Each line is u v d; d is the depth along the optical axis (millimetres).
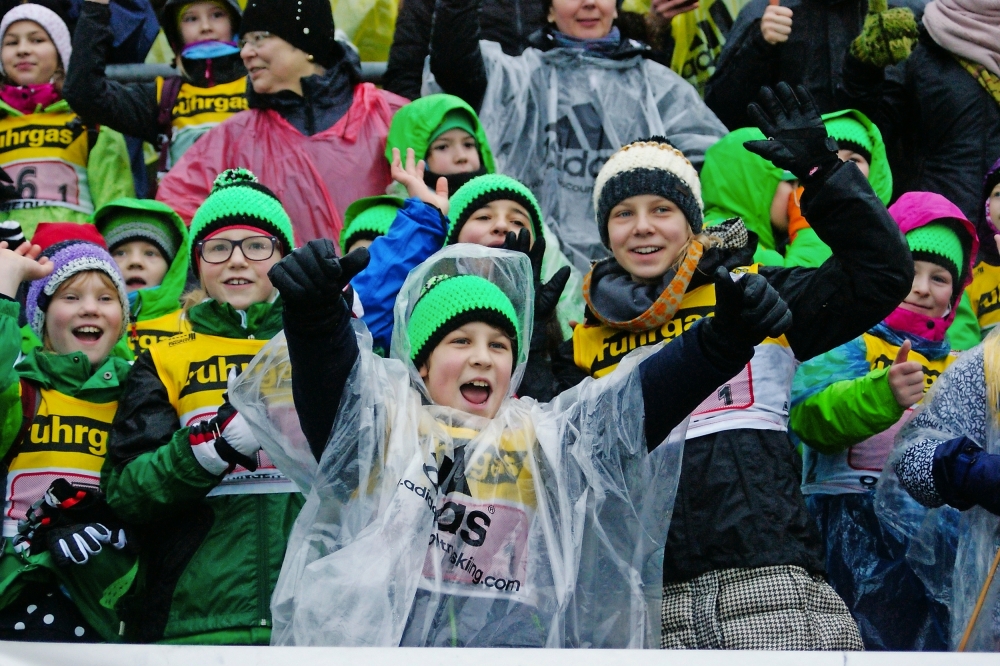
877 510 13430
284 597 10039
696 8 21219
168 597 12383
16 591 12602
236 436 12250
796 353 12109
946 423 12828
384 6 21781
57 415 13391
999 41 18734
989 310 17781
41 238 16672
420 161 16859
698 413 12727
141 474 12383
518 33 20109
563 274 14195
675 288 12852
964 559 12297
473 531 10227
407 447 10289
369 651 9133
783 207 17453
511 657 9164
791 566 12109
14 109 19578
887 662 9391
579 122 19172
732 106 19625
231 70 19812
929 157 18922
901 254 11367
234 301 13875
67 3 21062
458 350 11281
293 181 18047
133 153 20125
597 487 10438
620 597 10242
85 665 9219
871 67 19109
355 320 10688
